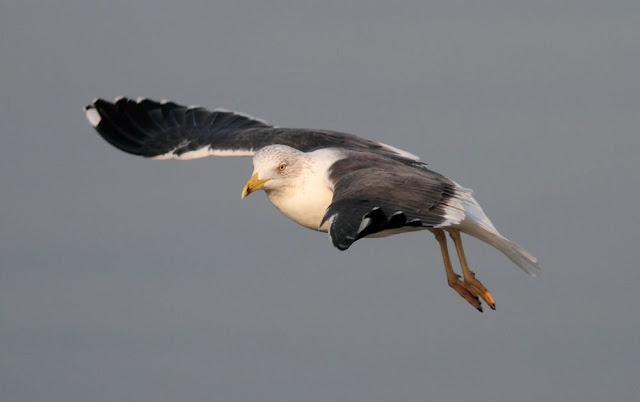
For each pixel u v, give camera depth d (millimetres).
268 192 14523
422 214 12125
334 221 11734
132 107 17281
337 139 15641
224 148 16109
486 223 13055
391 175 12898
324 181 14086
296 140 15664
